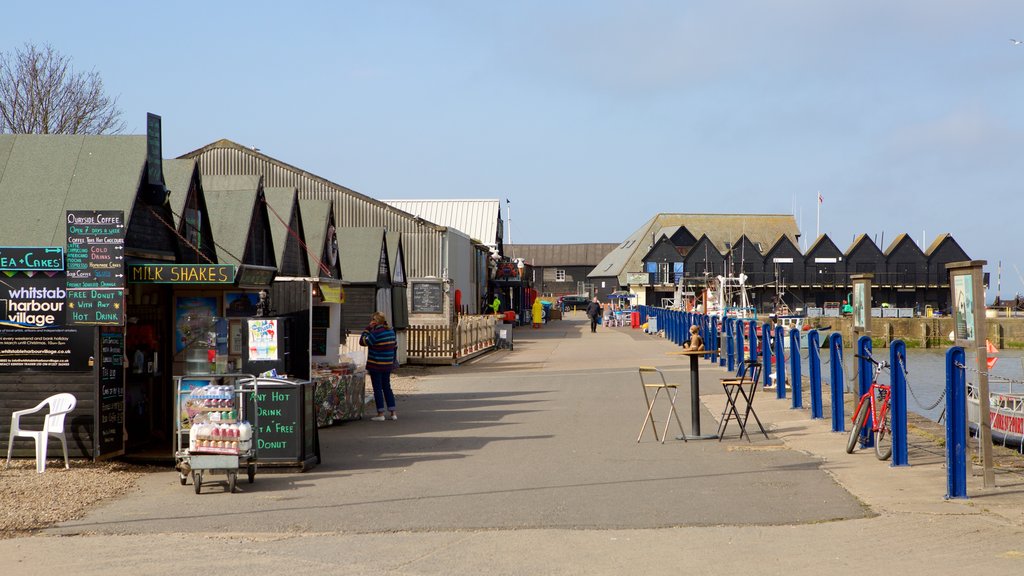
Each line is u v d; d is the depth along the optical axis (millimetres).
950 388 9945
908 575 7023
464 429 15914
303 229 26859
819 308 100812
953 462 9906
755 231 112938
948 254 100875
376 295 32438
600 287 129500
